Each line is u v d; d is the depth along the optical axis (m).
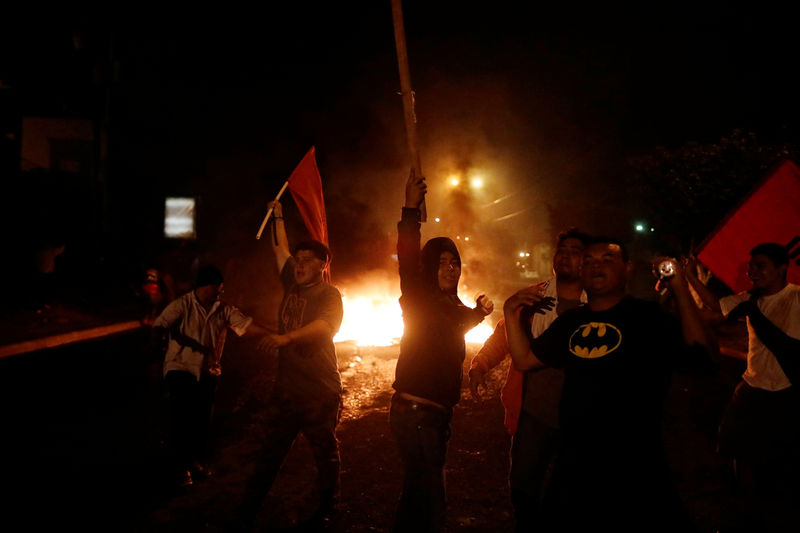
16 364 11.36
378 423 7.38
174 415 5.54
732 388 9.18
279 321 4.89
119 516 4.90
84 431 7.23
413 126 4.11
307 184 5.53
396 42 4.06
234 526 4.48
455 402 3.90
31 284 20.36
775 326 4.44
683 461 6.20
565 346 3.00
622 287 2.98
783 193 5.33
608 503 2.74
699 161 16.64
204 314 5.65
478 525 4.81
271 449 4.59
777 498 4.50
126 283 22.45
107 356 12.20
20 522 4.78
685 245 17.69
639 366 2.80
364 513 4.96
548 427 3.87
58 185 26.77
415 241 4.09
